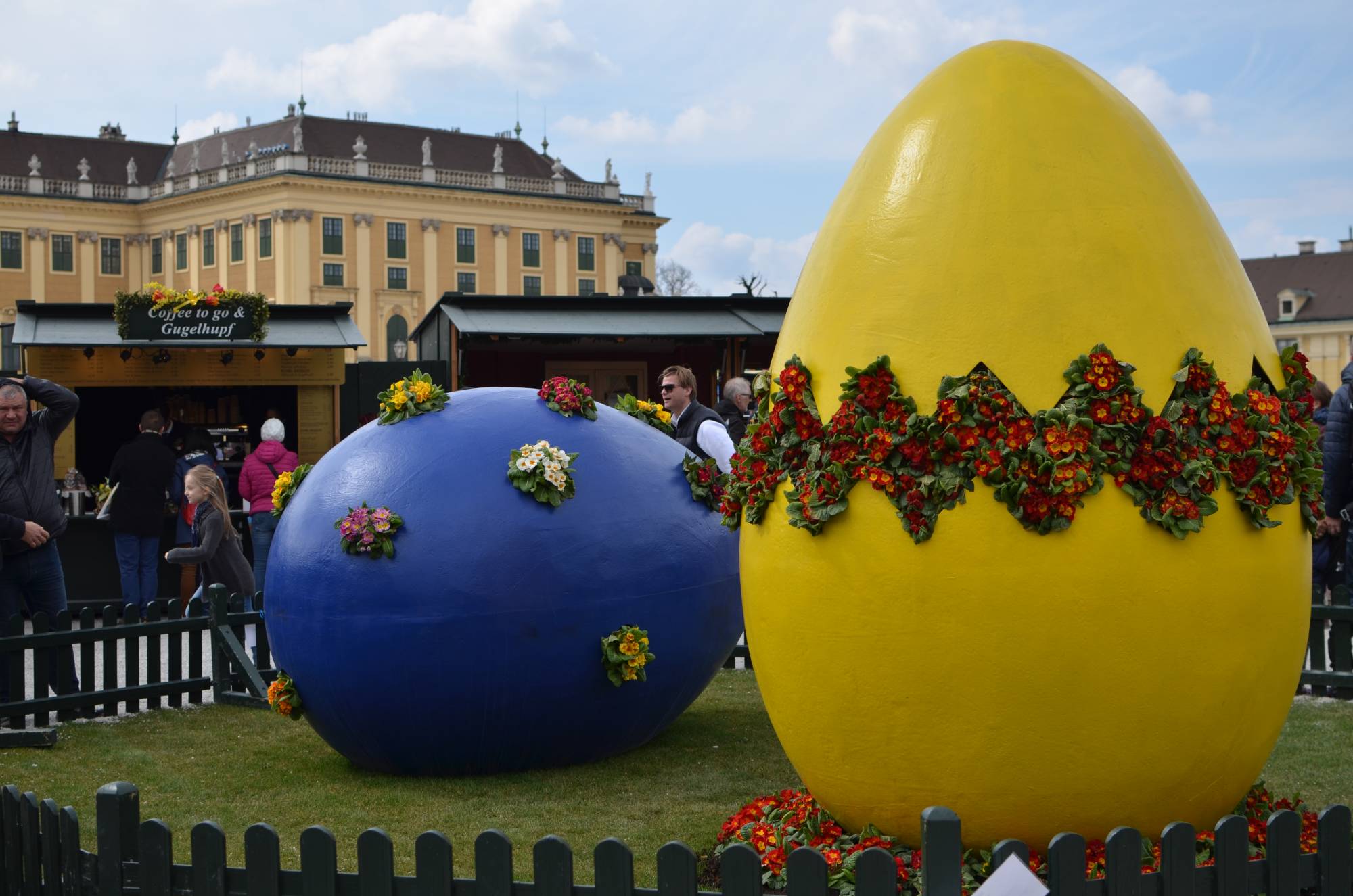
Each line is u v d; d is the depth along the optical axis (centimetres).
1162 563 421
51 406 880
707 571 683
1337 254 8525
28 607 902
